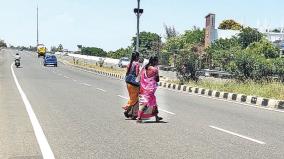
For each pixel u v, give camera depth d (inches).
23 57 3961.6
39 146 349.7
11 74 1582.2
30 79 1312.7
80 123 478.6
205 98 854.5
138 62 524.1
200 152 334.3
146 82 496.4
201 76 1413.6
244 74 1067.9
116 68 2433.6
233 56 1131.3
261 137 411.2
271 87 868.0
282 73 1042.1
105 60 3344.0
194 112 607.8
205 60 1546.5
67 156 314.7
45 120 494.9
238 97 824.3
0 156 313.1
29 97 764.6
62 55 4722.0
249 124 498.6
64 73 1798.7
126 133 418.9
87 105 661.3
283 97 772.0
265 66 1050.7
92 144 360.8
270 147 361.1
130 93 522.3
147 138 392.8
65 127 448.8
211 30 3110.2
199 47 2691.9
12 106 626.8
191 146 358.0
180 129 448.8
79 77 1535.4
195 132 431.2
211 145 364.2
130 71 519.5
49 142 366.9
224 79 1234.0
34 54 5078.7
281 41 3137.3
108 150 337.4
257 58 1066.7
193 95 928.9
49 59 2571.4
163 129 447.2
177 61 1223.5
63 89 968.9
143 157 313.6
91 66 2632.9
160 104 717.3
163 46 2915.8
